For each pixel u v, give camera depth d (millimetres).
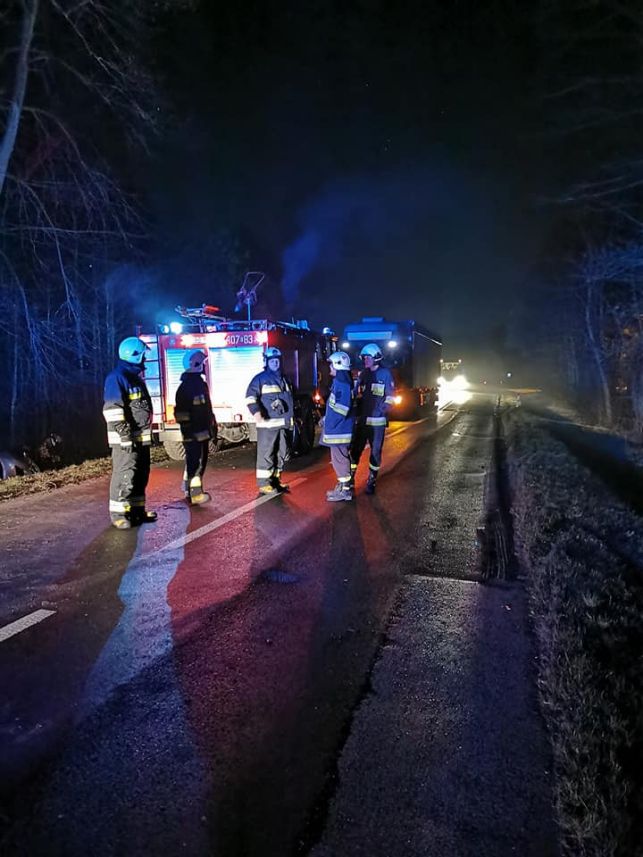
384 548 6195
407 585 5199
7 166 11656
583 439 15812
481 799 2705
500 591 5094
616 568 5273
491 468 11227
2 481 9797
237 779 2836
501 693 3541
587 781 2680
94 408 18031
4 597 4898
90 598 4879
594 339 22812
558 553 5453
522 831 2529
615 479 9867
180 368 12172
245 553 5984
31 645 4094
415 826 2557
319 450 13680
